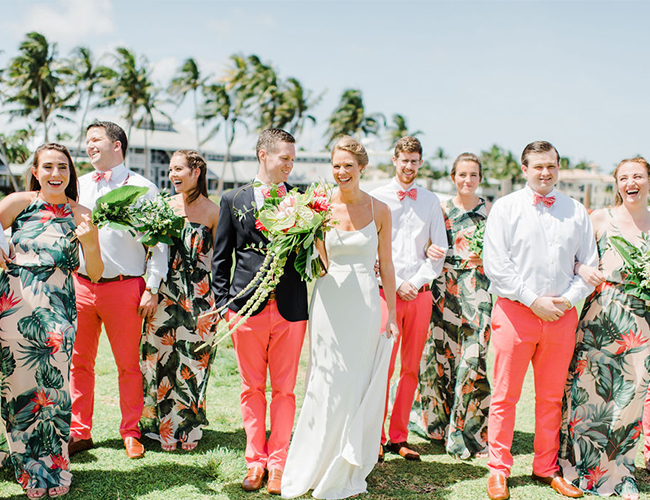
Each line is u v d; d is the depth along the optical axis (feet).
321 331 11.58
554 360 11.85
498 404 11.97
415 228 13.92
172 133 241.76
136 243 12.98
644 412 13.35
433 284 14.58
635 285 11.67
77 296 12.74
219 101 188.96
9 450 11.72
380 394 11.85
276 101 194.90
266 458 11.92
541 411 12.11
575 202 12.19
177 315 13.26
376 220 11.86
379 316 11.84
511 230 12.01
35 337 10.75
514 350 11.80
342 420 11.40
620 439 11.89
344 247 11.57
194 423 13.33
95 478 11.44
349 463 11.39
